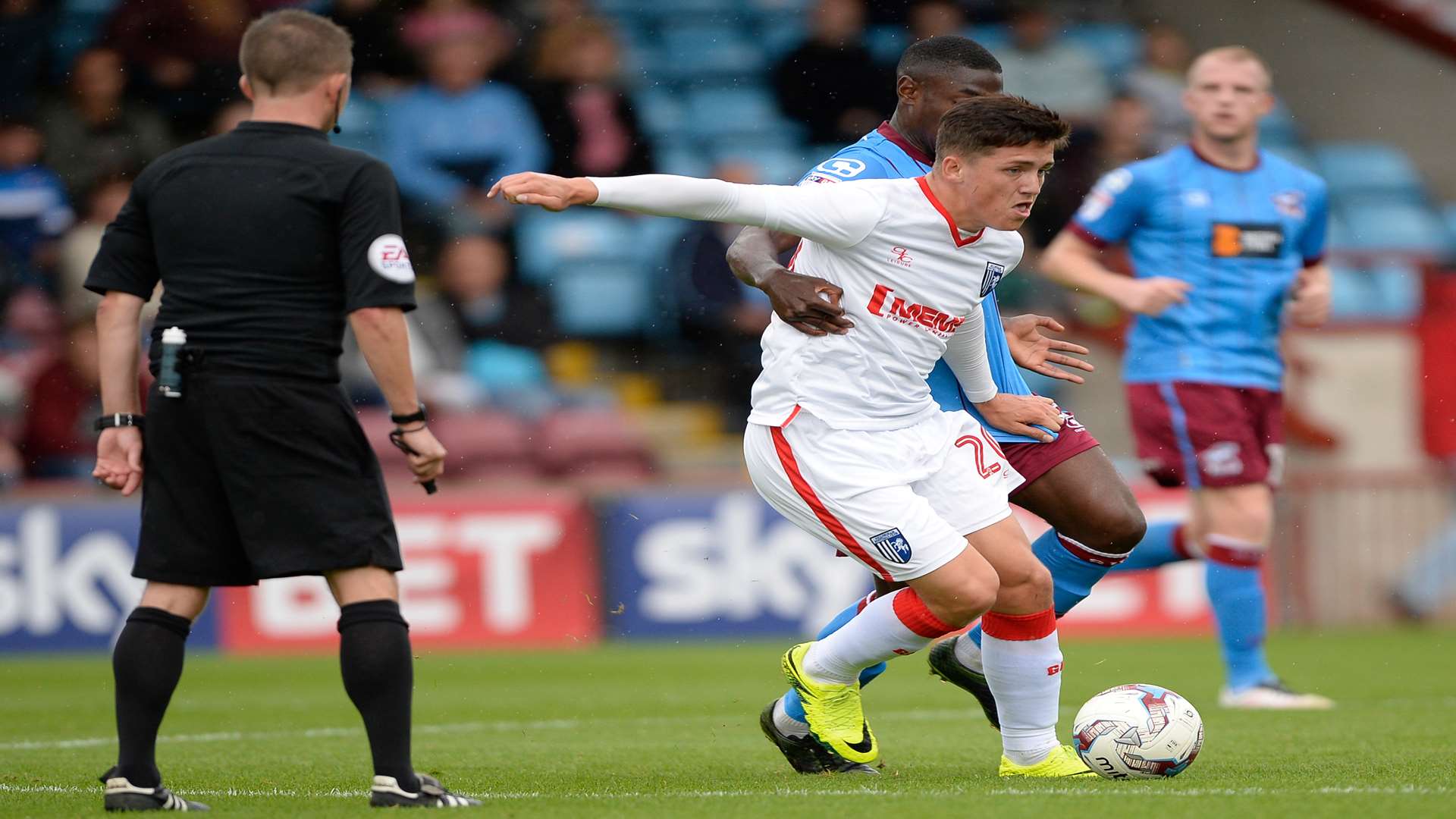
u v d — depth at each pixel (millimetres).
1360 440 47719
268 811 13250
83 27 52344
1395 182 59750
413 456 12969
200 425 12969
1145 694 15312
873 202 14969
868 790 14633
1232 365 25094
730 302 51656
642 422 49906
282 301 12945
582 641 39312
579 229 52625
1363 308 51781
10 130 50844
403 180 52406
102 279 13477
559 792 15039
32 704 27484
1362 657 34875
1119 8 61219
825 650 15938
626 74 59188
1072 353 18828
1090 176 54562
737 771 17219
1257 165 26000
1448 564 43625
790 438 15453
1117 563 17891
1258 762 17047
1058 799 13500
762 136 58094
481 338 49625
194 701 28016
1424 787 14414
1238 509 24781
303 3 53406
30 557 37688
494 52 54156
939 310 15312
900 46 58938
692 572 39844
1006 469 16125
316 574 13086
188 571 13141
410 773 13086
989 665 15789
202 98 52312
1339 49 61594
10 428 44406
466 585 38969
